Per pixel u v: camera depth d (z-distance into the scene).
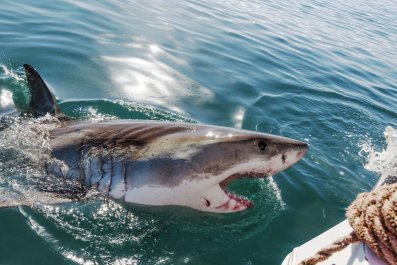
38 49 2.80
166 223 1.49
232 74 3.17
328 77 3.71
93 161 1.55
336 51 4.76
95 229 1.42
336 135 2.56
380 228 0.86
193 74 3.00
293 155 1.51
